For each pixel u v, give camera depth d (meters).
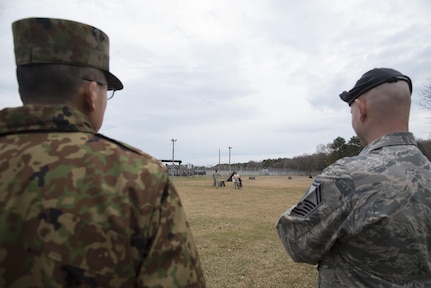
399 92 1.40
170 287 0.89
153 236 0.90
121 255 0.86
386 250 1.26
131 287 0.87
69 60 1.00
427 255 1.28
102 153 0.95
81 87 1.03
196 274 0.96
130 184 0.91
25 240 0.83
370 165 1.33
